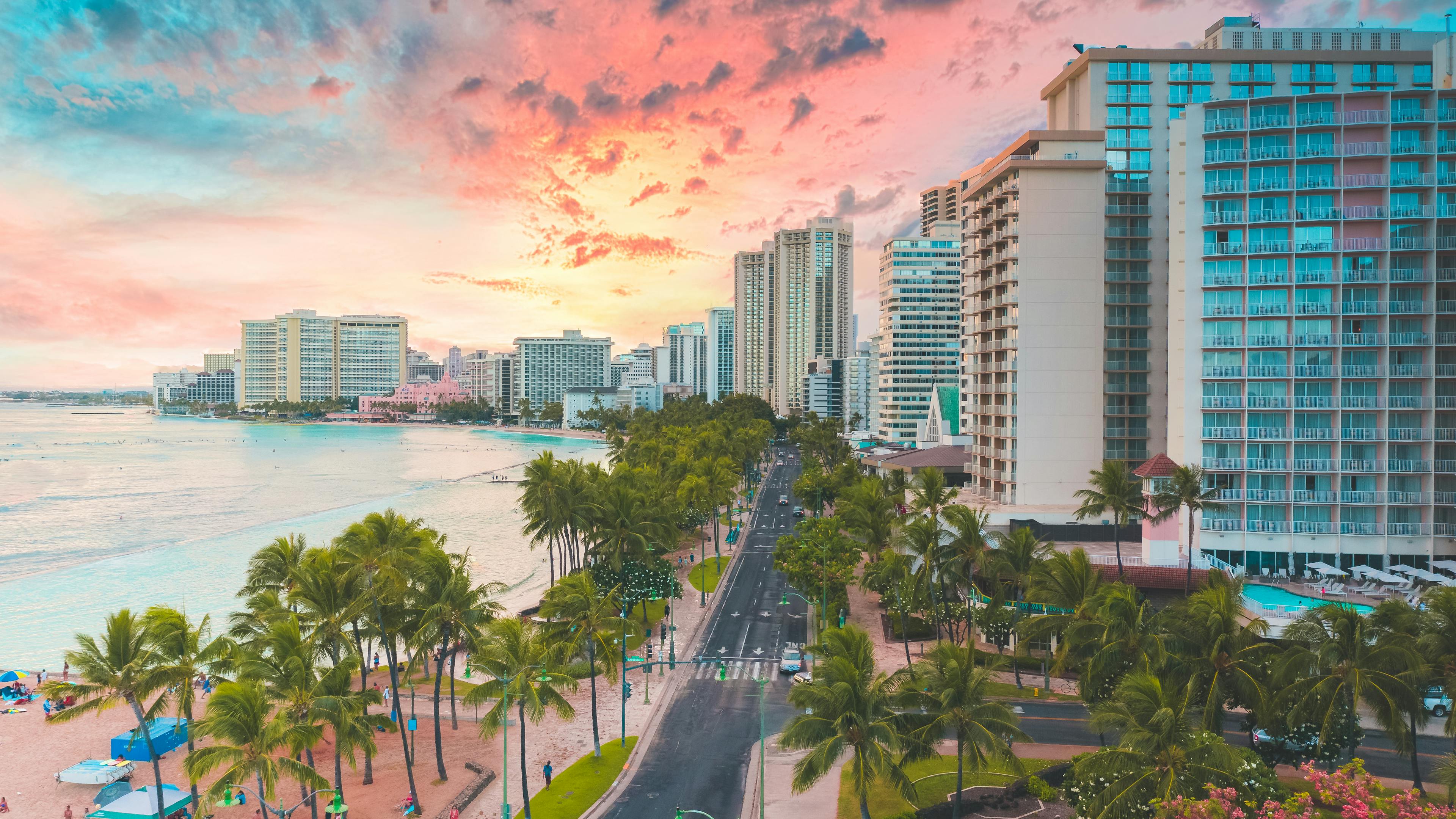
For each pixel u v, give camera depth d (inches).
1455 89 3469.5
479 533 6363.2
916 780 2139.5
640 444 7244.1
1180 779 1577.3
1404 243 3469.5
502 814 2033.7
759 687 2886.3
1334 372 3508.9
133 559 5260.8
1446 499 3467.0
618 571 3577.8
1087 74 4603.8
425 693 2906.0
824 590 3452.3
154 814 1994.3
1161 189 4549.7
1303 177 3550.7
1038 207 4328.3
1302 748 1989.4
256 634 2335.1
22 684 3006.9
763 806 1982.0
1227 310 3624.5
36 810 2135.8
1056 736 2373.3
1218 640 1964.8
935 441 7721.5
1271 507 3599.9
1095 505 3218.5
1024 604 2935.5
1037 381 4338.1
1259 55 4544.8
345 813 1995.6
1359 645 1866.4
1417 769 1846.7
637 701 2778.1
